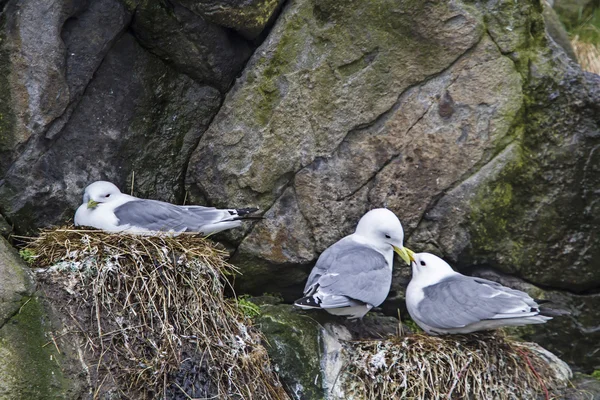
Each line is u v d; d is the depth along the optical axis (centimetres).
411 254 1027
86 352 875
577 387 1031
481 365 982
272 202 1073
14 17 970
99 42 1000
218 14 1012
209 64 1049
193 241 980
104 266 916
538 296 1095
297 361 966
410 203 1073
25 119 979
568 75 1070
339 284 971
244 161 1066
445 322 988
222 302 959
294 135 1063
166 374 889
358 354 988
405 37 1061
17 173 987
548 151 1070
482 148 1061
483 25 1059
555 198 1076
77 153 1019
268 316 991
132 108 1039
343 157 1072
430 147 1066
